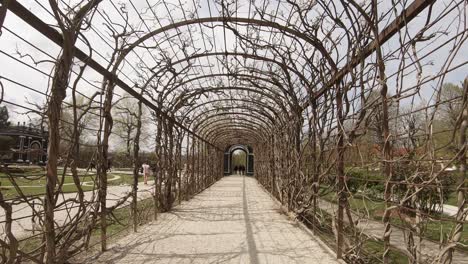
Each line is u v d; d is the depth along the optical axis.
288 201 7.21
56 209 3.02
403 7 2.33
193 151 11.36
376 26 2.72
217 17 4.68
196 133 12.23
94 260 3.86
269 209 8.30
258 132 15.50
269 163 11.90
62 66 2.78
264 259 4.07
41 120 2.86
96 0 3.08
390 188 2.59
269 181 11.88
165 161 7.62
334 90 4.17
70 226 3.22
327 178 4.51
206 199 10.44
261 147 16.02
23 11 2.37
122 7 3.82
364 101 3.07
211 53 5.98
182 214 7.42
